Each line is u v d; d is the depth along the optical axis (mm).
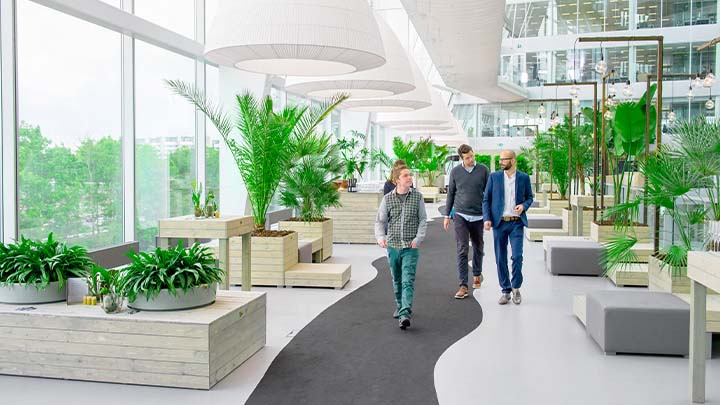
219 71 11133
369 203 12062
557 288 7434
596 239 8938
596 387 3994
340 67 6574
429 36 13094
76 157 7309
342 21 5301
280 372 4242
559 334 5309
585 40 8344
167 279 4113
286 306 6379
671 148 5879
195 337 3869
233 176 11305
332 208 12133
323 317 5883
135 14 8531
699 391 3717
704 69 27547
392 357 4625
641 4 28859
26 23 6414
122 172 8367
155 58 9180
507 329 5469
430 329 5453
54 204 6934
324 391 3891
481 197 6871
